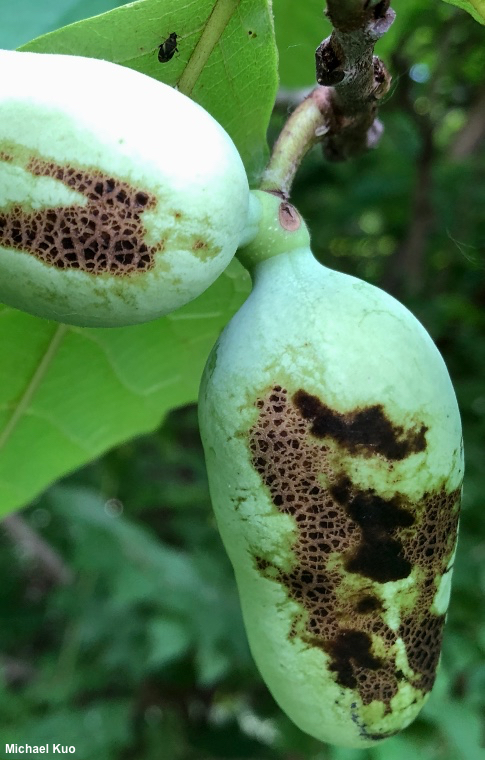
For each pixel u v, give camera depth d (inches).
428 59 28.5
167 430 28.4
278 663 8.5
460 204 30.0
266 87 8.8
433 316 27.9
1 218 7.2
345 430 7.8
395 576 8.1
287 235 8.5
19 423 11.7
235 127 9.1
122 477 30.0
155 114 7.2
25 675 29.5
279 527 8.0
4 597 33.8
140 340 10.9
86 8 9.3
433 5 22.5
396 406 7.8
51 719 24.4
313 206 33.3
